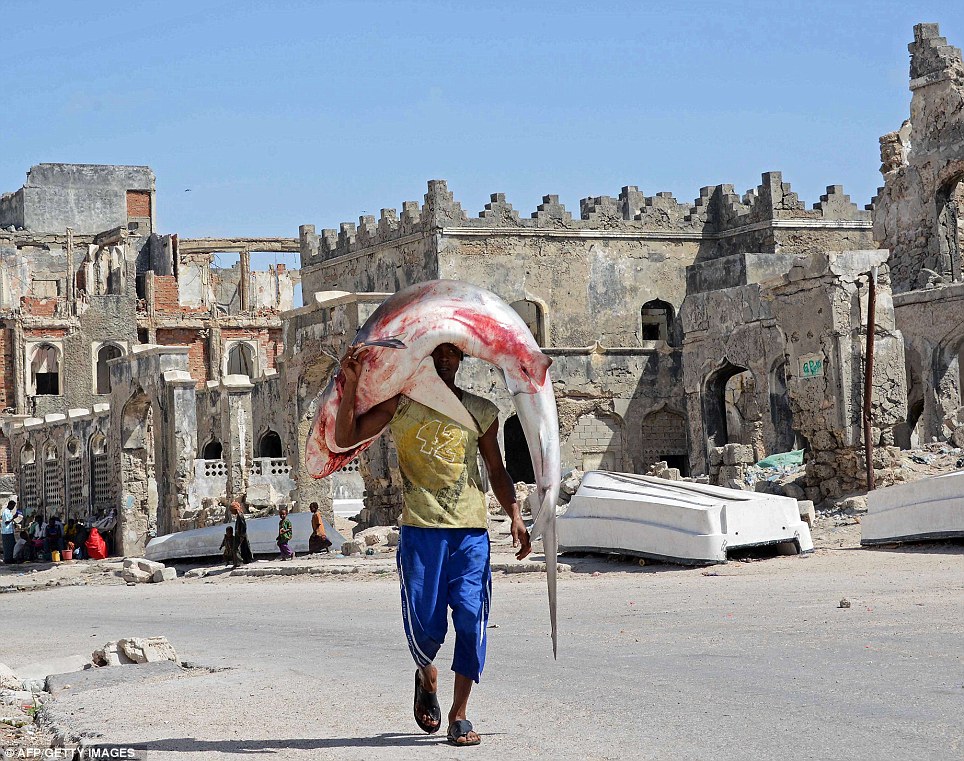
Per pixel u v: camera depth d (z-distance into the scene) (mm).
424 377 7758
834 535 23656
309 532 33750
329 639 14531
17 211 98938
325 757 7402
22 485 56219
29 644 16812
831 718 7836
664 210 56469
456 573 7754
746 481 31500
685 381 44938
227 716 9102
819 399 27359
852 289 26922
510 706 8906
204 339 89812
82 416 48656
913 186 49156
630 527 21875
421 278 54000
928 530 20562
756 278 52344
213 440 66250
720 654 11008
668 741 7410
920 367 44875
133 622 19266
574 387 53844
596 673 10273
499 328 7773
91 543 42500
